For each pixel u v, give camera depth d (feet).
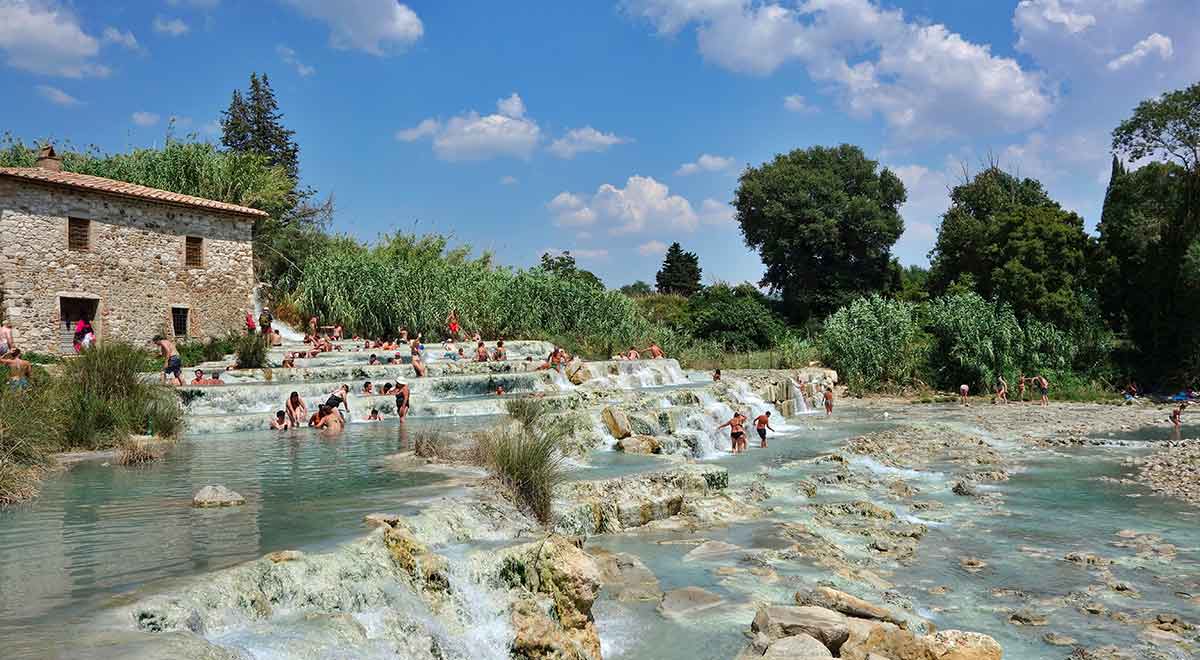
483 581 29.76
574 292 147.95
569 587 29.76
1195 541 45.37
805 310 213.46
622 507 46.60
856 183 220.84
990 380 138.62
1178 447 79.15
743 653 28.12
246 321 111.45
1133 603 34.96
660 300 219.61
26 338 88.79
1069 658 28.86
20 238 88.69
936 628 31.68
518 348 123.95
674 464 56.59
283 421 68.90
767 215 212.23
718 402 96.07
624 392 90.33
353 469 46.83
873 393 147.33
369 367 92.48
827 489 59.67
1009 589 36.81
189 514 34.63
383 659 23.52
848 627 28.73
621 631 30.68
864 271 215.72
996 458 74.43
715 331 179.42
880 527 48.06
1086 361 148.77
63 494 39.45
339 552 27.96
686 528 46.65
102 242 96.68
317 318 122.72
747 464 69.36
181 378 79.87
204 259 108.99
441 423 72.84
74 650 19.10
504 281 142.20
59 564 26.73
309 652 22.13
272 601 25.22
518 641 27.35
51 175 94.53
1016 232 160.25
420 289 126.82
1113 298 156.97
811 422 105.50
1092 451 79.71
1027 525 49.29
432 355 108.68
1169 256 151.23
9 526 32.48
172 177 124.88
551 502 42.70
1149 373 149.69
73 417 55.01
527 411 67.15
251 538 30.14
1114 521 50.19
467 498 37.88
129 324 99.25
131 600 22.72
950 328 145.28
